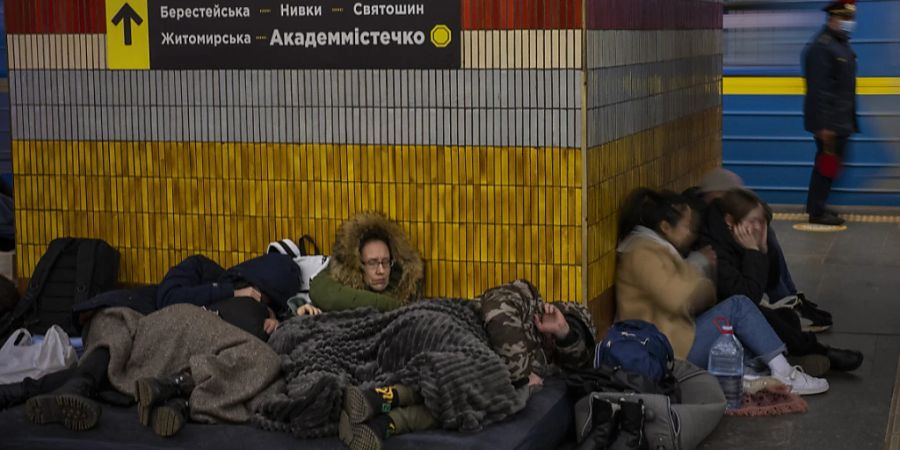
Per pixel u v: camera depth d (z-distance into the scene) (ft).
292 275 20.84
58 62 22.68
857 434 18.72
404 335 17.75
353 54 20.95
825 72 34.96
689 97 27.04
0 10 33.04
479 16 20.12
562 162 19.97
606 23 20.70
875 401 20.45
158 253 22.65
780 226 36.42
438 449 15.85
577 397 18.31
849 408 20.08
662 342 18.92
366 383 17.15
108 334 18.39
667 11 24.79
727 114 37.88
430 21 20.40
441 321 17.65
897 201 36.91
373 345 17.99
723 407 18.22
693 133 27.58
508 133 20.21
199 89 21.95
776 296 24.93
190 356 17.89
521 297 18.52
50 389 17.74
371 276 19.84
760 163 37.83
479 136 20.39
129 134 22.48
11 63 22.95
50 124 22.90
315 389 16.33
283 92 21.47
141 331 18.24
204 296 20.33
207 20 21.72
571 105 19.79
